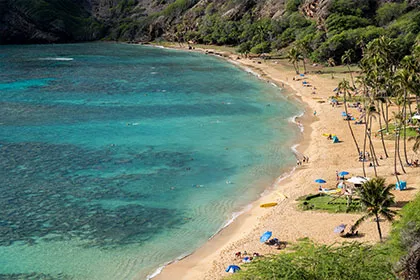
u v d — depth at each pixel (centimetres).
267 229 6353
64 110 12788
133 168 8612
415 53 11250
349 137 9969
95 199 7406
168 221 6762
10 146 9775
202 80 17125
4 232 6419
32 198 7412
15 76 18750
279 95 14275
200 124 11288
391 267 4156
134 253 5991
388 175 7781
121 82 17050
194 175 8312
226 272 5409
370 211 5834
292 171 8406
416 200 6288
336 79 16238
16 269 5634
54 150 9556
